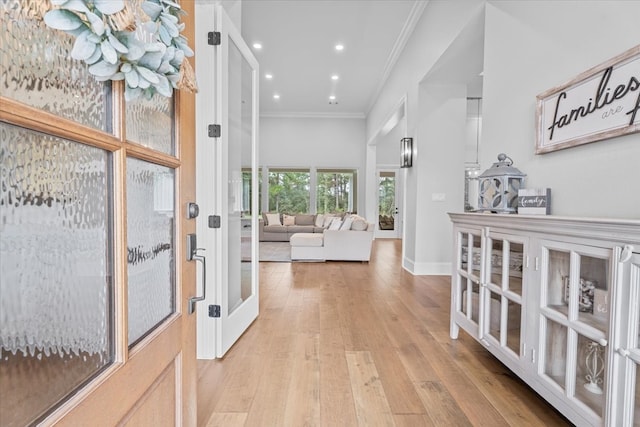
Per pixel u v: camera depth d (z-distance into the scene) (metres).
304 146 9.71
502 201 2.16
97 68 0.61
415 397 1.77
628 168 1.50
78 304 0.65
